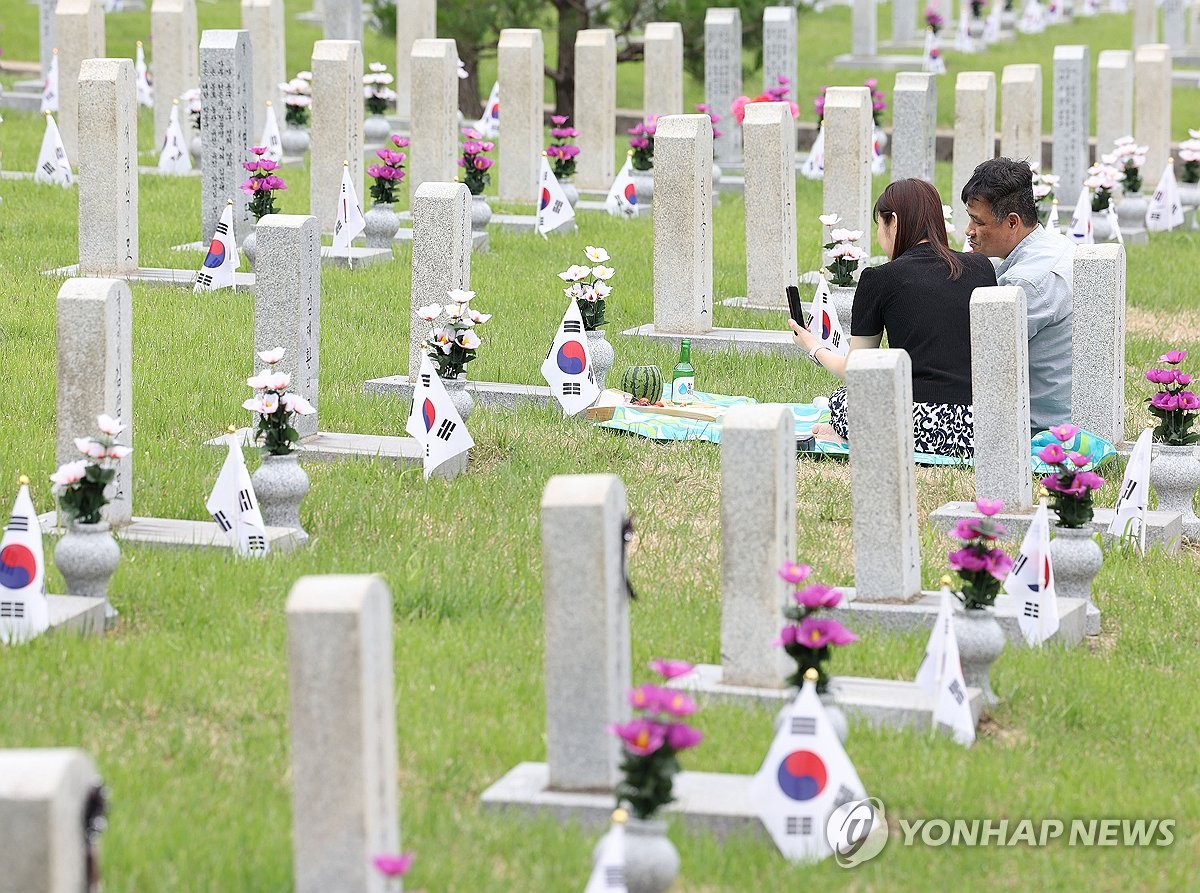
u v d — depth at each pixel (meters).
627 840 5.34
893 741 6.85
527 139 21.34
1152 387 13.34
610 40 22.33
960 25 37.03
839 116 16.77
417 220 11.84
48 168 19.61
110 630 7.79
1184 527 10.16
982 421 9.59
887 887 5.75
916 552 8.29
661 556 9.21
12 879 4.25
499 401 12.01
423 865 5.56
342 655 5.00
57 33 21.52
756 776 6.00
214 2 35.91
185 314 13.84
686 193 13.88
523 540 9.25
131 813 5.79
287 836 5.70
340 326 13.79
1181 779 6.87
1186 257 19.33
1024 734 7.24
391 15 26.81
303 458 10.57
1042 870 5.96
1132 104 24.80
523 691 7.25
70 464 7.79
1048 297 11.21
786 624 7.07
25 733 6.48
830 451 11.02
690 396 12.03
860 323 11.08
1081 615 8.53
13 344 12.60
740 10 26.39
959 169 19.86
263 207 15.74
